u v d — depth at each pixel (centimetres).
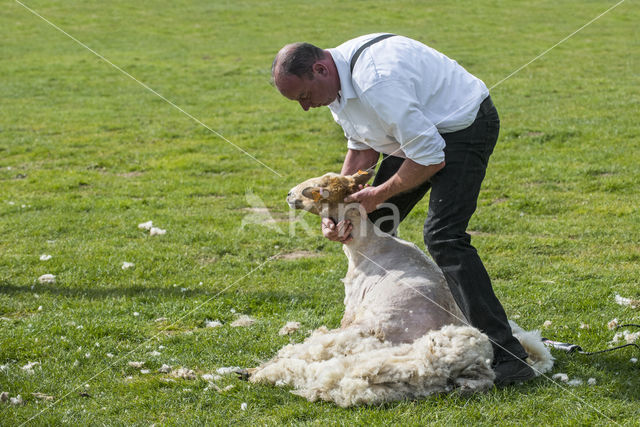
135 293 791
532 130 1677
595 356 580
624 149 1456
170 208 1183
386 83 503
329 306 736
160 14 4256
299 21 3966
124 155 1614
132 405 521
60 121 2012
